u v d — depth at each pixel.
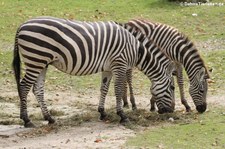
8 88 22.20
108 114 17.00
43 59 15.34
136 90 21.55
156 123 15.98
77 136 14.84
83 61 15.67
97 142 14.14
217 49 26.98
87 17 33.69
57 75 23.86
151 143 13.90
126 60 16.16
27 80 15.56
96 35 15.80
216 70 23.55
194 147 13.52
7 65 25.38
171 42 17.27
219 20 32.16
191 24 31.75
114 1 36.91
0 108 18.97
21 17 33.97
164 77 16.48
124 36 16.14
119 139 14.38
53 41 15.26
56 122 16.48
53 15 34.28
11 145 14.12
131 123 16.02
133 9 35.09
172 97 16.70
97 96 20.92
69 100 20.19
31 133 15.27
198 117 16.55
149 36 17.55
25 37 15.25
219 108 17.89
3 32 31.20
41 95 16.20
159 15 33.62
